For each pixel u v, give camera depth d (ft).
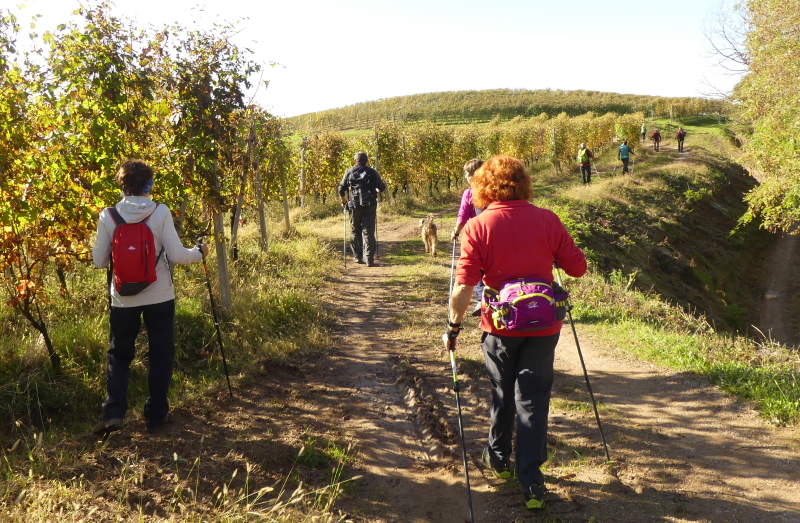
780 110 43.52
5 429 12.10
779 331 54.54
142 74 17.69
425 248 39.19
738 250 76.69
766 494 9.87
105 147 15.23
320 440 12.24
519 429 9.43
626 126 140.05
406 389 15.31
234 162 23.15
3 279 14.75
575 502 9.66
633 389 15.12
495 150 99.04
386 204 60.18
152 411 12.06
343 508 9.80
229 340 18.13
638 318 22.66
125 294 11.21
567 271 10.03
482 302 9.71
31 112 13.97
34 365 13.84
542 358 9.44
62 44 15.61
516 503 9.83
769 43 44.55
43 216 14.52
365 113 219.41
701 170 99.91
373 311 23.93
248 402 14.11
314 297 24.54
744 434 12.07
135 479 9.89
